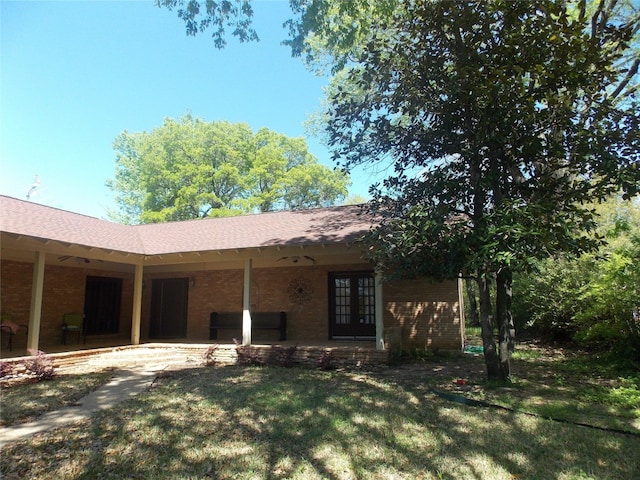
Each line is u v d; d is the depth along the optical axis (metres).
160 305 15.73
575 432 4.89
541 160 7.50
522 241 6.14
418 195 7.77
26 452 4.47
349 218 13.05
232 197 33.88
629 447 4.41
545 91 7.08
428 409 5.97
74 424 5.46
